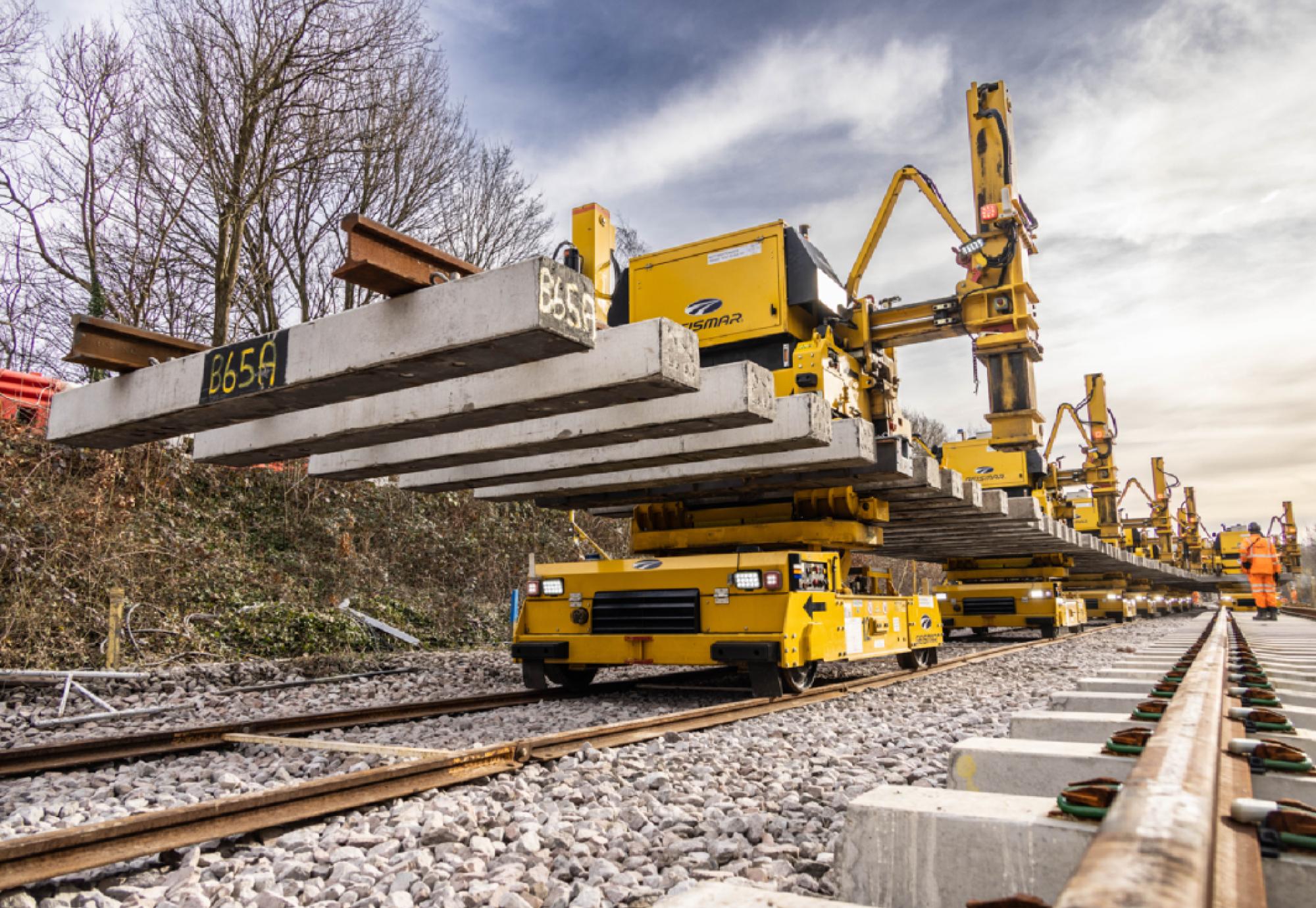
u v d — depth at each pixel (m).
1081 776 2.67
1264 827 1.80
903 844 2.02
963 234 11.82
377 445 7.11
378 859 2.99
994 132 13.14
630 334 4.66
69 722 6.71
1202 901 1.01
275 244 19.22
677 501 9.62
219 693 8.31
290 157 17.38
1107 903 0.96
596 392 4.82
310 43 16.78
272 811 3.30
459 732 6.15
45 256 16.41
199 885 2.74
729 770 4.57
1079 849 1.82
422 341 4.19
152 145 16.81
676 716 5.89
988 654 13.94
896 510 10.88
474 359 4.27
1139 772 1.91
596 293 9.59
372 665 10.46
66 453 12.16
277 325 19.80
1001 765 2.80
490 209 23.17
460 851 3.08
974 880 1.92
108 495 11.98
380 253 4.08
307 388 4.77
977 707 7.30
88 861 2.70
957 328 10.84
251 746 5.41
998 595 19.03
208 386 5.22
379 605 13.84
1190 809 1.46
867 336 9.72
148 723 6.98
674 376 4.62
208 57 16.55
